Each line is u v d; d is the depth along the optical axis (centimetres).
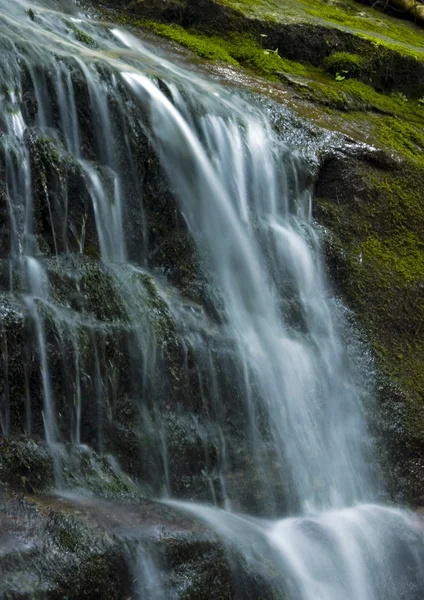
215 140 727
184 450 548
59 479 475
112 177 643
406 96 1012
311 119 835
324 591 507
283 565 493
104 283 561
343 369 680
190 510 502
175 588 428
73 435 507
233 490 565
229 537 471
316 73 973
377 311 730
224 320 634
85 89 664
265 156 750
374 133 865
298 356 651
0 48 641
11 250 555
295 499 592
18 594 380
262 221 724
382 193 791
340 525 577
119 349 536
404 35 1185
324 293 724
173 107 714
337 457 636
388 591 564
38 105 639
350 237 760
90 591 402
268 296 685
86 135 661
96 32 856
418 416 690
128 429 530
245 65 931
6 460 458
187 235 669
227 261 680
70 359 509
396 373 705
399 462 672
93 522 423
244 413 592
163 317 573
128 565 417
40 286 530
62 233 593
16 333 491
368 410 671
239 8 989
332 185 783
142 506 475
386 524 604
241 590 456
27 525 409
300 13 1063
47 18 800
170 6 945
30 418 493
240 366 600
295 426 620
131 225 653
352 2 1312
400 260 768
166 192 676
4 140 589
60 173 596
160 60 848
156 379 552
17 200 577
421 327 747
